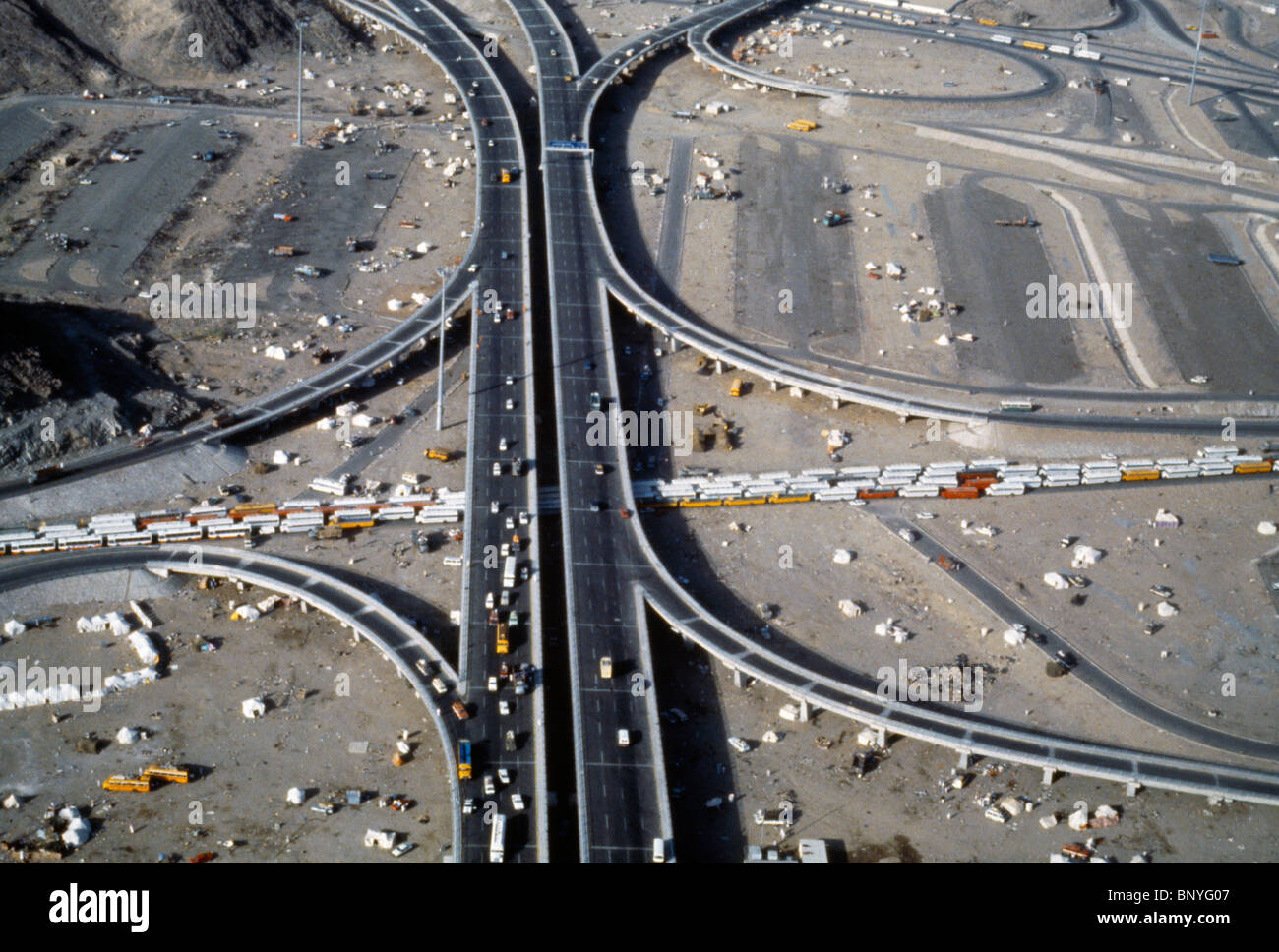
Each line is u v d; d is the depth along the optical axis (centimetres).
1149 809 16912
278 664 18700
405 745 17400
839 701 17800
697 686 18550
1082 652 19162
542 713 17262
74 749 17250
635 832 15938
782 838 16362
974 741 17325
